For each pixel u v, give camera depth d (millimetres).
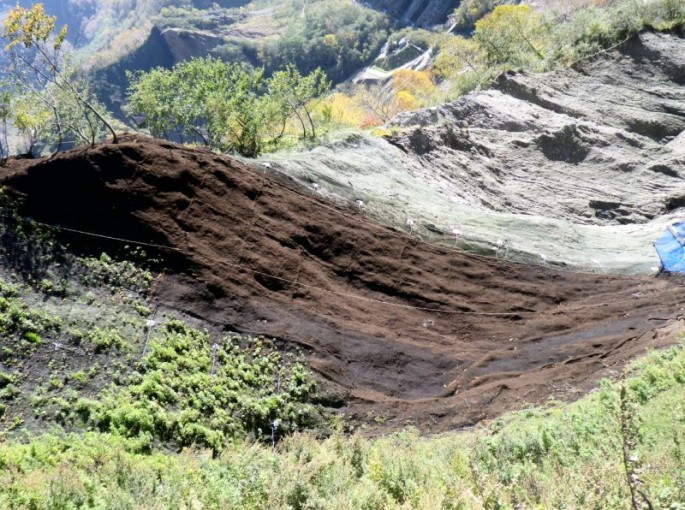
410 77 71250
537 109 33281
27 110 19719
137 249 15000
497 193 26828
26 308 12656
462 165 27266
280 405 13336
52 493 8070
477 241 21219
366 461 9531
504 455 9453
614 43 39281
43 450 9812
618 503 5938
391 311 17484
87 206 15148
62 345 12336
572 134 30734
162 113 25766
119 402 11680
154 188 16062
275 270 16516
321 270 17594
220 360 13773
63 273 13773
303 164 20656
